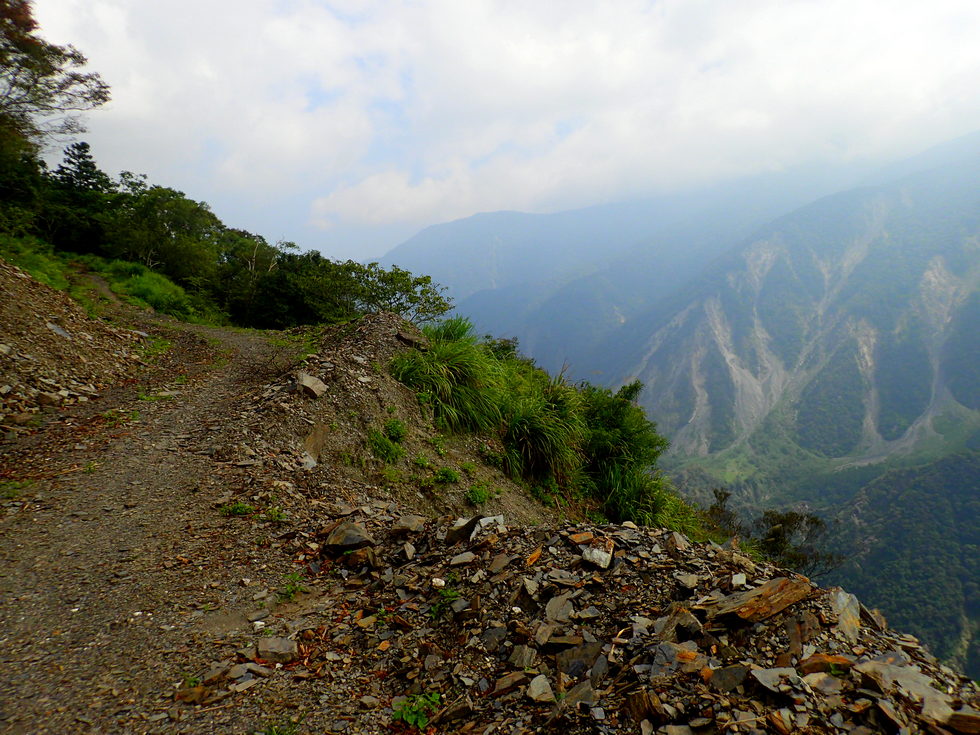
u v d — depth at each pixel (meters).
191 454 7.44
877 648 3.23
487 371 11.77
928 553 174.00
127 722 3.10
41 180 41.59
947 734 2.45
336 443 8.41
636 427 12.76
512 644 3.82
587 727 2.87
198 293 30.98
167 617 4.27
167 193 47.81
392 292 27.55
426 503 8.38
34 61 20.34
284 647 3.92
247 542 5.62
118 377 10.80
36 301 11.91
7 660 3.61
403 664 3.79
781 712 2.67
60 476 6.57
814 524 28.05
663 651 3.25
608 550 4.65
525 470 10.82
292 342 15.11
